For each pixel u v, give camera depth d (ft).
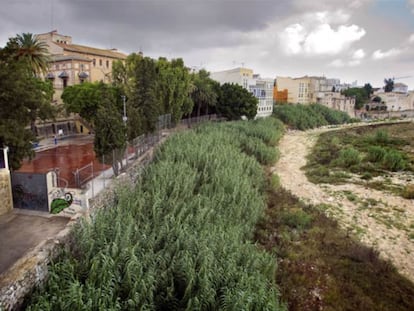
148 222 45.14
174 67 142.10
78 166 83.46
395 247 57.57
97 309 27.22
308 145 148.66
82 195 48.19
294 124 225.97
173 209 49.93
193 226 46.57
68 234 39.34
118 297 28.96
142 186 62.59
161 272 34.37
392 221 68.08
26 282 30.78
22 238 39.52
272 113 245.04
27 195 48.42
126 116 90.99
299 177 102.22
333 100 340.39
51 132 144.05
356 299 42.32
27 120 58.59
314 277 46.34
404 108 389.19
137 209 49.14
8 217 46.06
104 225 39.55
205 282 31.83
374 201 78.54
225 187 65.98
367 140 136.26
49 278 32.24
